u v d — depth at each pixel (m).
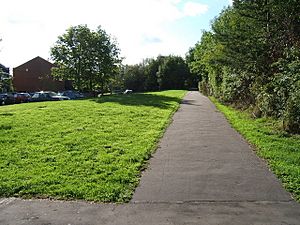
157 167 8.41
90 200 6.36
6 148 10.55
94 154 9.71
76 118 17.14
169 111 20.77
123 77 87.00
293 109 12.20
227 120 16.72
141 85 87.31
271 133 12.06
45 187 7.00
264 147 9.93
